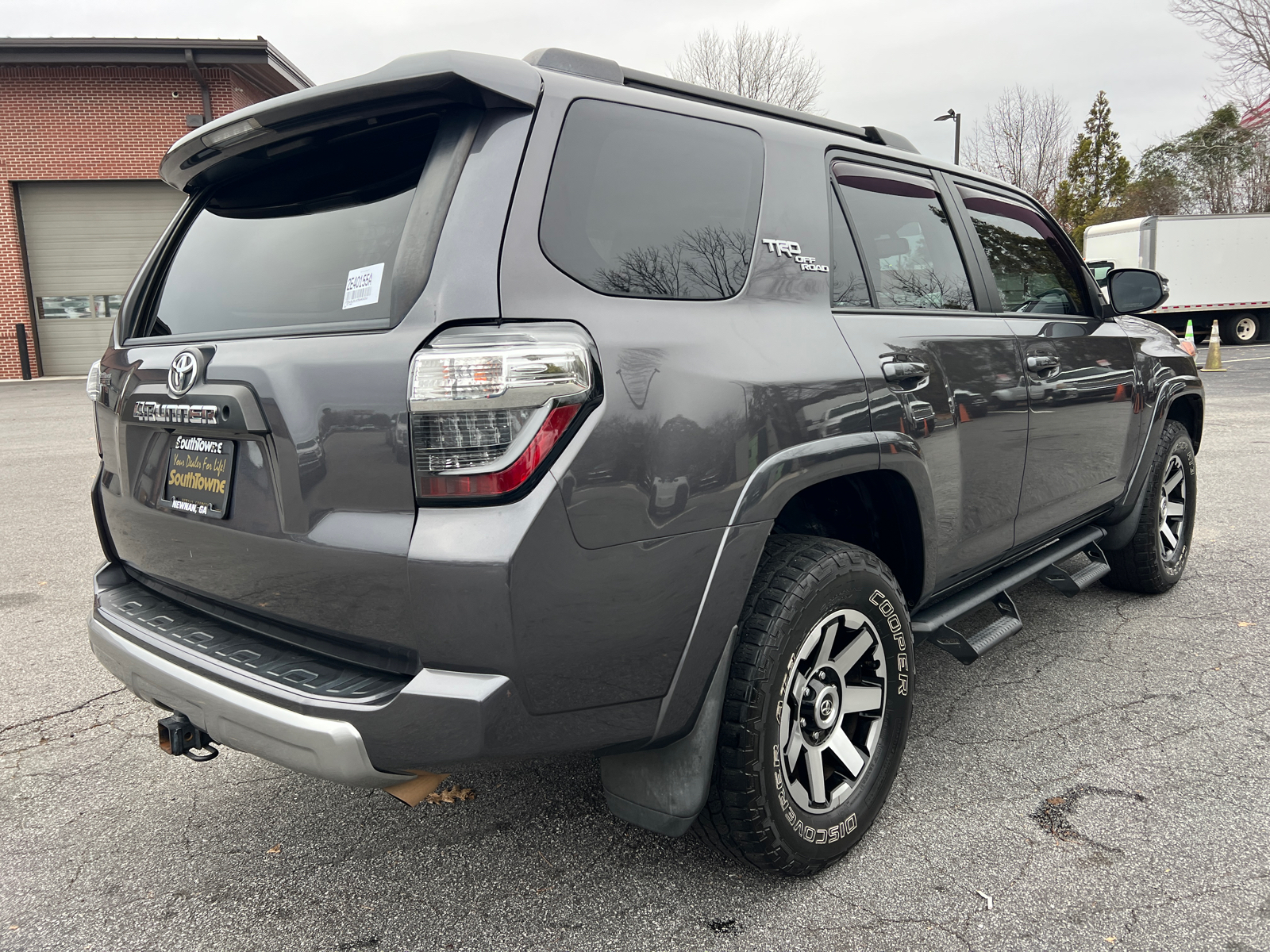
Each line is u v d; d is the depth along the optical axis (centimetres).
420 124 180
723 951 190
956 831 234
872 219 255
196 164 220
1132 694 318
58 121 1942
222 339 194
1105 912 200
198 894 215
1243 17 2784
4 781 273
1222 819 237
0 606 438
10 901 213
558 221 171
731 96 234
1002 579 302
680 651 179
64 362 2070
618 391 166
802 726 209
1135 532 399
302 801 259
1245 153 3850
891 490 241
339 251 184
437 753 158
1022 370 292
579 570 161
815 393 204
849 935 194
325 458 166
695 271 195
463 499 154
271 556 179
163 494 209
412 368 156
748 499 186
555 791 261
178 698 183
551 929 199
